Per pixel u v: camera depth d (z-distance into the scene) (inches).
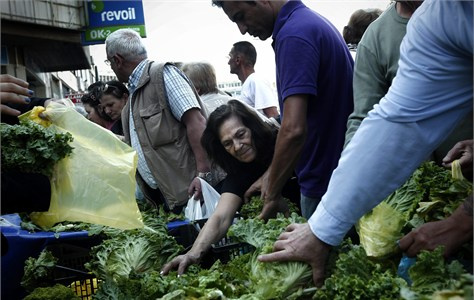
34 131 106.1
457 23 70.5
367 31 121.9
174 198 184.4
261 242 99.4
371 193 78.7
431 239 78.6
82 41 590.9
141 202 190.4
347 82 134.6
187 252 125.7
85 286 121.4
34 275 115.9
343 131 133.9
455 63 73.2
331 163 133.8
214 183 178.5
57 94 1069.1
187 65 212.5
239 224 104.7
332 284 79.1
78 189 109.5
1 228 127.3
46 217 110.2
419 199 90.5
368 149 77.5
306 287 87.7
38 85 821.9
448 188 91.1
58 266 119.0
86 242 130.1
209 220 130.2
